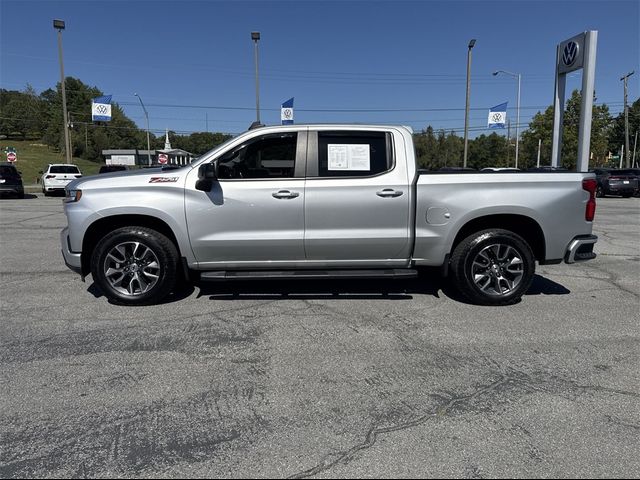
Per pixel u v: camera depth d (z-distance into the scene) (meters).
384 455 2.74
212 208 5.18
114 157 77.19
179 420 3.11
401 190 5.22
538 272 7.31
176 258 5.37
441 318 5.07
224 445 2.84
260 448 2.81
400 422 3.08
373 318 5.06
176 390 3.51
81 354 4.13
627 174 25.52
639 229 12.43
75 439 2.90
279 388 3.54
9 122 114.50
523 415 3.16
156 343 4.38
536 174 5.37
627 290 6.23
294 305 5.50
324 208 5.20
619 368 3.87
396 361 4.01
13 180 22.98
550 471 2.60
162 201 5.16
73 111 113.56
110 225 5.46
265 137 5.28
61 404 3.30
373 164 5.28
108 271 5.35
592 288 6.33
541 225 5.36
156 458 2.72
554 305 5.54
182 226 5.20
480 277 5.46
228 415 3.17
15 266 7.54
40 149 98.12
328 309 5.36
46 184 25.47
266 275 5.20
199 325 4.85
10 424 3.05
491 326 4.83
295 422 3.08
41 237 10.61
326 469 2.62
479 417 3.14
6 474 2.57
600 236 11.15
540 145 45.25
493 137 84.25
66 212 5.28
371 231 5.27
